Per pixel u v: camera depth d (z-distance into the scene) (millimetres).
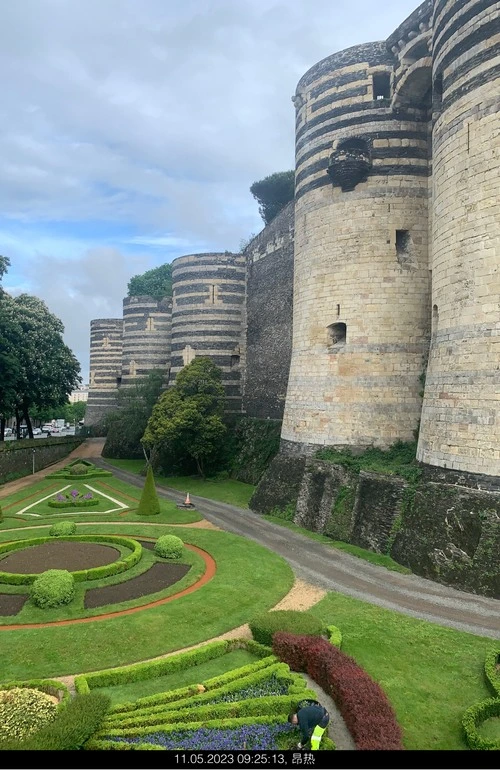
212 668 14578
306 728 11062
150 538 26594
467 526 20188
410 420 28938
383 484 24828
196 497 38031
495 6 20812
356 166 29234
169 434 42000
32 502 36375
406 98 29281
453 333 22266
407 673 14188
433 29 24734
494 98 20797
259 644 15445
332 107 31016
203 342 52219
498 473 19922
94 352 85812
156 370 59031
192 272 53000
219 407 45031
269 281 47438
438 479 22297
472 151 21547
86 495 36062
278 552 24609
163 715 11750
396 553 22641
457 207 22203
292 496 30703
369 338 29484
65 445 66625
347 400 29672
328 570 22062
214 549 24828
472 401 21094
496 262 20641
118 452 61844
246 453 44219
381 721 11266
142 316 68062
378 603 18578
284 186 63875
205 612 17953
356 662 13883
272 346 46188
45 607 17938
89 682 13531
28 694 12156
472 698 13117
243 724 11578
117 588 19812
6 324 45688
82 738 10648
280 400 44094
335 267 30469
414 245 29531
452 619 17203
